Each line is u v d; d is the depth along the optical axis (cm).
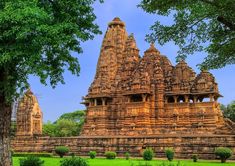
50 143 6644
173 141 5344
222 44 1848
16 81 2039
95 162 4119
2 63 1908
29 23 1769
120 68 7544
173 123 6538
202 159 4947
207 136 5066
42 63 1942
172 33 1856
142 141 5612
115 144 5831
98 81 7488
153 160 4641
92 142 6091
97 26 2248
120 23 7956
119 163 3919
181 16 1809
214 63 1950
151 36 1911
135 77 6931
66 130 10506
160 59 7288
